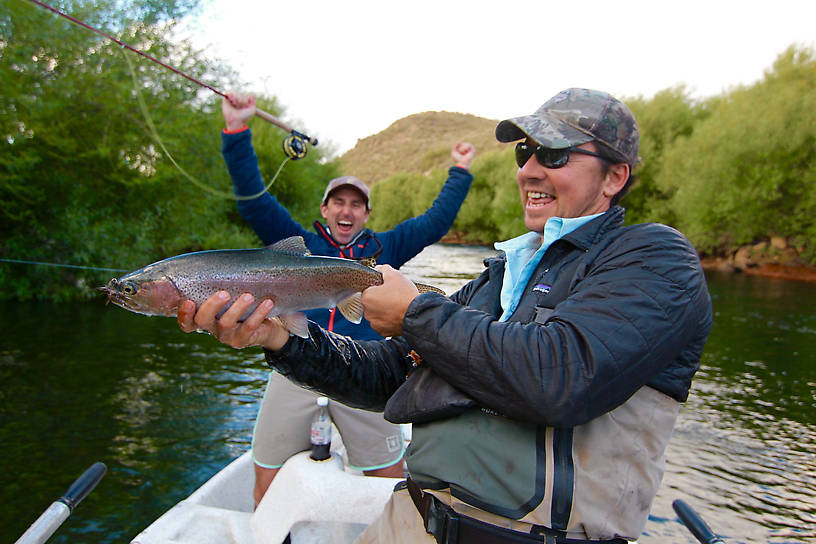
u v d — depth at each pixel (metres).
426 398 1.43
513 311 1.55
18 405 6.49
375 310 1.48
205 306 1.55
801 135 21.19
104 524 4.28
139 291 1.61
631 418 1.33
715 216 24.34
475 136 168.00
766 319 12.75
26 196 11.12
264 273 1.70
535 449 1.31
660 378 1.34
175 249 14.04
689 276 1.31
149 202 12.51
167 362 8.36
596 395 1.20
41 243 11.70
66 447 5.50
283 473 2.47
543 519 1.30
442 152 150.25
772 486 5.32
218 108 12.88
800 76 23.47
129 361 8.35
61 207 11.44
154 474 5.05
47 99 10.58
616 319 1.23
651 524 4.66
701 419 6.88
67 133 10.91
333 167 31.83
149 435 5.84
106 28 10.94
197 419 6.29
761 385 8.12
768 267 23.14
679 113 29.84
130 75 11.20
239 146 3.38
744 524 4.70
